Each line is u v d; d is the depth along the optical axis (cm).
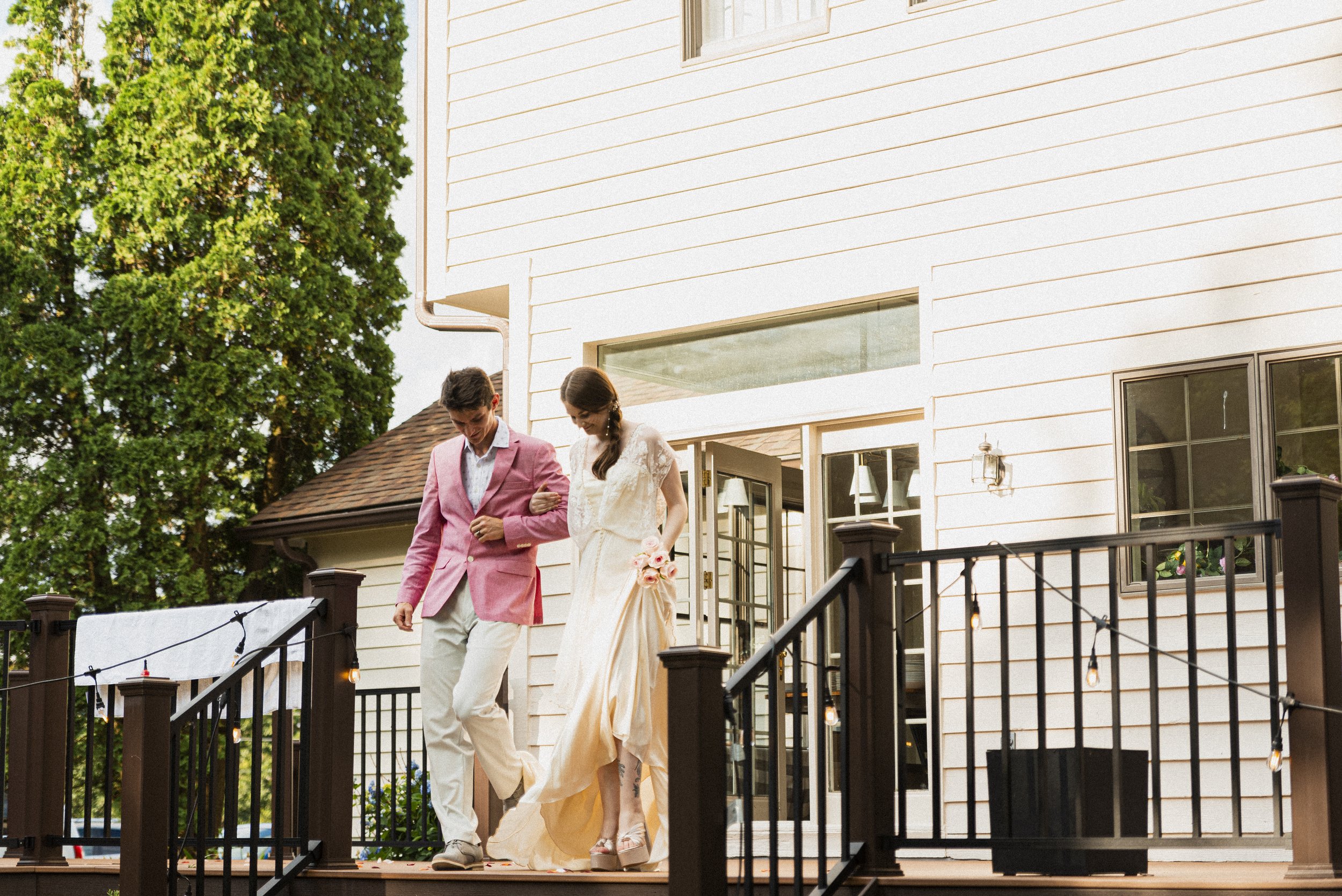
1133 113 649
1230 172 623
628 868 495
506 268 827
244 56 1328
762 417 737
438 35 873
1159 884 386
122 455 1255
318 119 1395
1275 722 378
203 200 1338
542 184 820
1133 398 638
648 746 495
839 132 724
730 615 754
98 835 751
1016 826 434
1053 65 670
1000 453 660
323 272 1360
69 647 662
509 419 813
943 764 658
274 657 598
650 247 777
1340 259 594
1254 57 623
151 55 1390
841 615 454
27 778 640
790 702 745
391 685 1112
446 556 550
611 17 806
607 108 802
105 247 1341
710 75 767
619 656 500
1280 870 488
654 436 519
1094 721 621
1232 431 612
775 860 413
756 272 741
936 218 692
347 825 570
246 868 592
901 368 696
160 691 518
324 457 1380
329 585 582
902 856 659
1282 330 602
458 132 857
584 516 523
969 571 445
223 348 1305
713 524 752
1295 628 375
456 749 542
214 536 1316
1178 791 601
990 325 672
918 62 705
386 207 1465
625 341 792
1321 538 376
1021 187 671
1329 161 602
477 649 532
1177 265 630
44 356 1276
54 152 1338
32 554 1246
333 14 1430
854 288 710
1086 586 632
